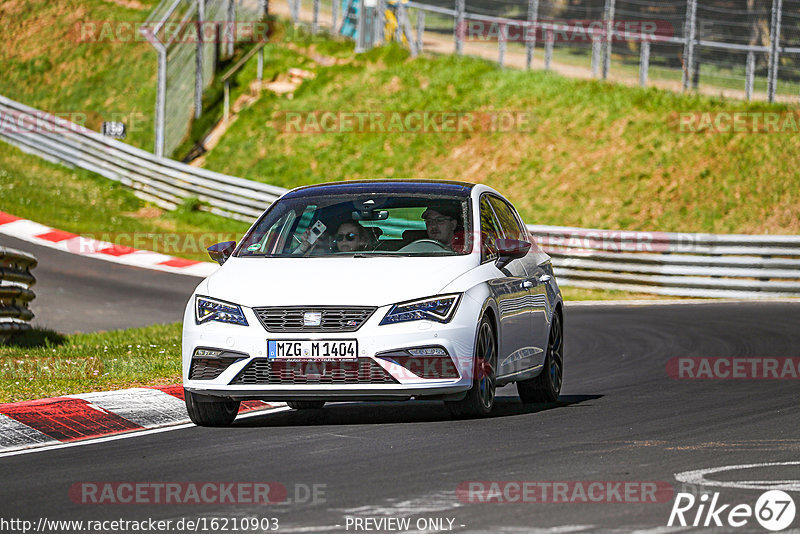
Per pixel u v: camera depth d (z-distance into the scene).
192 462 25.50
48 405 31.34
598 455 25.61
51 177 118.56
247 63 131.50
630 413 33.00
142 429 31.16
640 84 117.38
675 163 106.75
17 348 48.38
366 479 23.06
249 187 110.19
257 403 35.72
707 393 37.84
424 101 122.12
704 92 118.62
